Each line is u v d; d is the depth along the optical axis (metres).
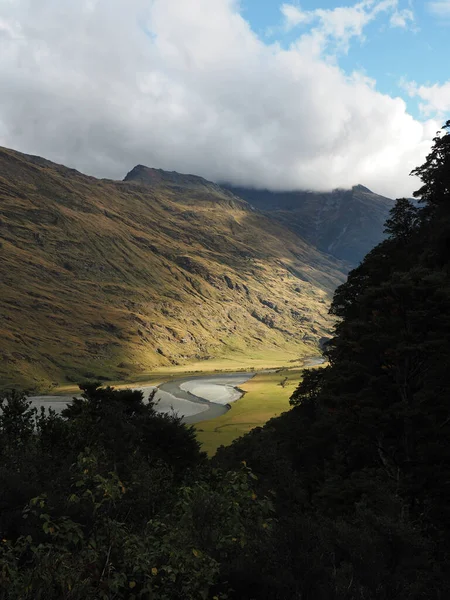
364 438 35.91
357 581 11.08
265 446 55.59
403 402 32.50
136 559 7.84
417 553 12.90
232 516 10.42
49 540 9.27
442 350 32.78
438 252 60.00
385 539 12.73
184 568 8.18
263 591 9.86
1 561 7.02
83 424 26.97
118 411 37.88
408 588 11.48
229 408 184.25
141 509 12.77
